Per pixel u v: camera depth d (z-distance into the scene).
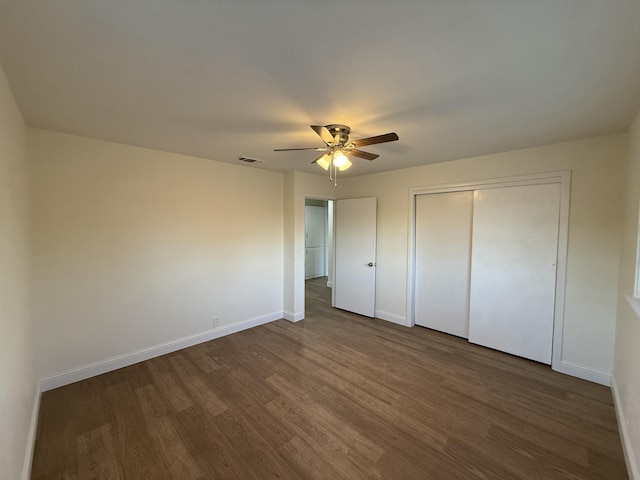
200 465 1.81
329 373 2.92
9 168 1.69
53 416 2.24
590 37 1.24
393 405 2.41
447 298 3.95
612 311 2.62
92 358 2.81
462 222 3.77
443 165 3.74
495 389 2.64
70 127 2.42
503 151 3.17
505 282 3.31
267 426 2.15
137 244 3.06
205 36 1.25
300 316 4.51
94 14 1.12
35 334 2.48
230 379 2.79
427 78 1.60
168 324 3.34
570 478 1.72
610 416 2.26
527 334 3.18
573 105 1.95
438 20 1.15
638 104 1.92
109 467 1.79
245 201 4.01
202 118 2.20
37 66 1.49
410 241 4.14
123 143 2.89
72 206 2.65
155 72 1.56
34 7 1.07
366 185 4.66
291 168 4.14
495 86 1.69
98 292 2.83
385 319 4.52
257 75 1.58
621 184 2.54
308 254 8.01
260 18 1.14
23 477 1.62
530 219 3.10
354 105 1.95
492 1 1.05
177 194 3.34
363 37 1.25
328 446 1.97
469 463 1.83
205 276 3.63
